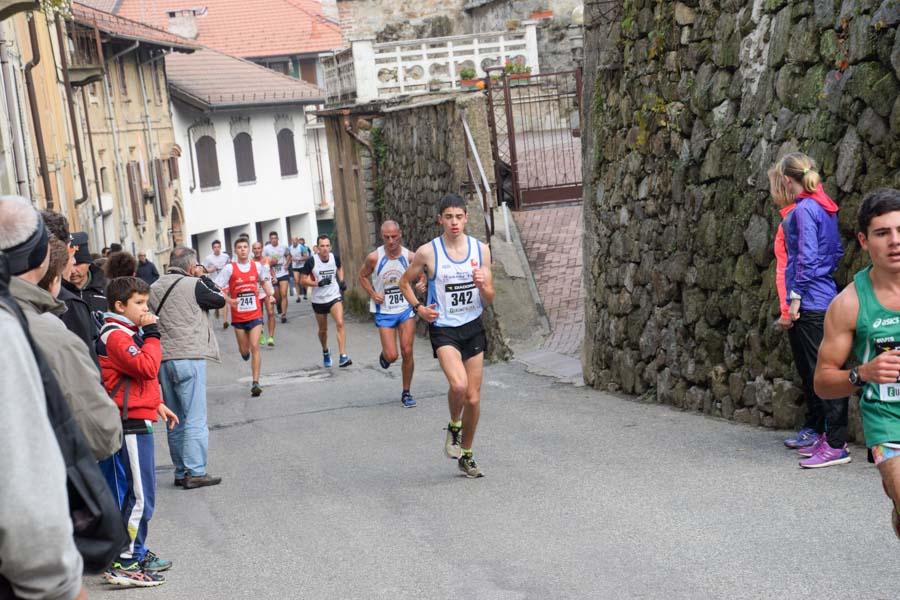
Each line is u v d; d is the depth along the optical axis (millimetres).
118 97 34344
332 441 10234
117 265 7805
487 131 18156
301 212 50156
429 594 5387
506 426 10031
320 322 16891
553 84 22375
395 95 24172
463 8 30938
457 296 7836
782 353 8422
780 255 7609
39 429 2559
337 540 6586
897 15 6824
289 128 49281
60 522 2523
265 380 16203
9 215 3127
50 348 3896
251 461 9609
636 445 8531
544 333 15883
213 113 43875
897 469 3998
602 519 6438
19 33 19984
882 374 3959
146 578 6020
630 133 11281
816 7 7816
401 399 12445
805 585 4984
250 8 54594
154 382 6266
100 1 54125
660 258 10570
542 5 26656
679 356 10234
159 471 9664
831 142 7625
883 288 4125
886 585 4891
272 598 5590
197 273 8992
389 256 11930
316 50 53156
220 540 6891
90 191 28172
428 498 7445
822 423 7539
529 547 6020
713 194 9469
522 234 17734
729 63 9148
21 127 18438
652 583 5223
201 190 43062
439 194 19281
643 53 10867
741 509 6324
